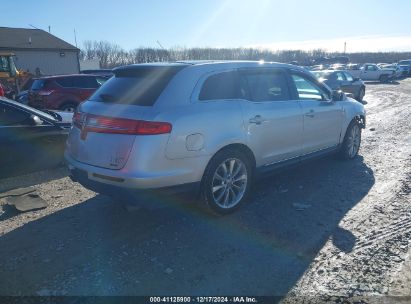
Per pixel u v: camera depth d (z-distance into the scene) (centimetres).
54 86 1216
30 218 426
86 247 359
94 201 476
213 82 407
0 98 575
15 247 361
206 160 387
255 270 321
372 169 609
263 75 467
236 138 411
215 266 327
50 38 3603
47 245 364
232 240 372
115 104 377
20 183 550
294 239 374
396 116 1224
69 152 424
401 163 643
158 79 385
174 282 304
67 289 295
